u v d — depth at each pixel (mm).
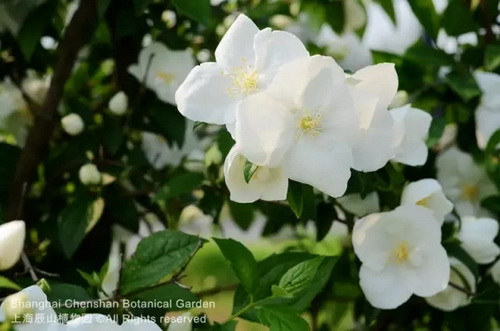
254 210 765
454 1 764
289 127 602
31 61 789
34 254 734
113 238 776
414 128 675
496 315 744
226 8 819
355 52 884
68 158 750
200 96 617
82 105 751
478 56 772
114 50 771
